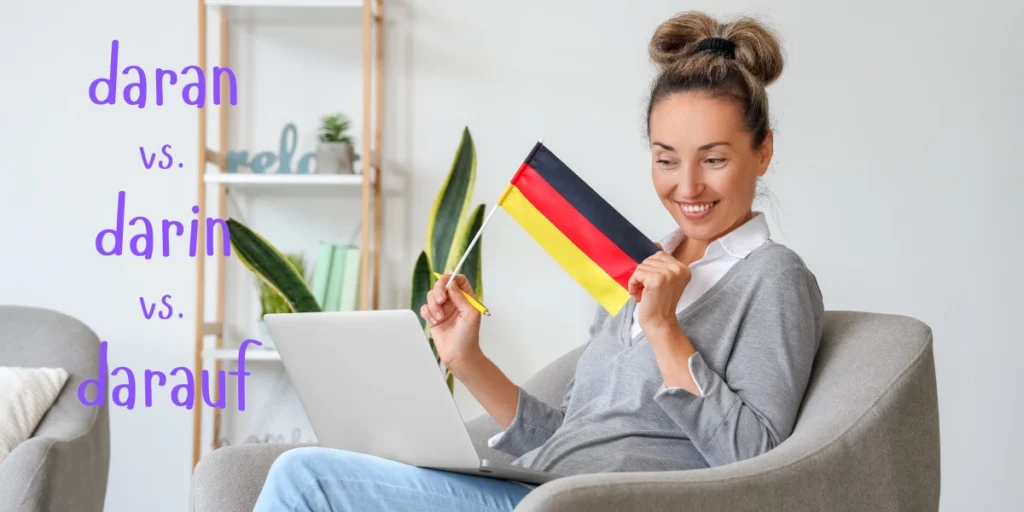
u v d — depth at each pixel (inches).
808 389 56.6
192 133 120.6
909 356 54.5
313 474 49.3
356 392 52.1
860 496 50.4
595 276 57.2
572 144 117.9
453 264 110.3
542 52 118.3
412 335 48.3
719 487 44.9
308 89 120.1
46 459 77.4
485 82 118.7
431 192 119.1
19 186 121.0
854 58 116.0
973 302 115.0
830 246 115.8
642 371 57.7
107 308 120.1
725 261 58.7
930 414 54.7
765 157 60.6
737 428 51.8
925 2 115.5
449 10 119.2
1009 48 115.0
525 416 63.5
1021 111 114.7
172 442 119.3
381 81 118.6
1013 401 114.7
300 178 110.3
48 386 90.0
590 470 54.6
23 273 120.8
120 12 121.1
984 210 115.0
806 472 48.1
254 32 120.6
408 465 51.6
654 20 117.3
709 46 59.8
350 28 119.8
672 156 58.5
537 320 118.0
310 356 53.0
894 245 115.5
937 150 115.4
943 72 115.5
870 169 115.6
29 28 121.2
